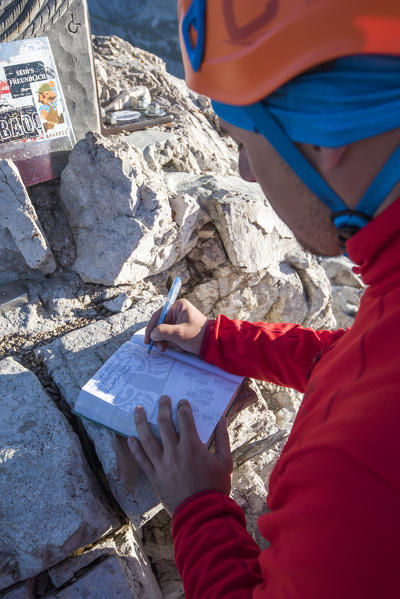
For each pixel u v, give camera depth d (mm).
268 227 2020
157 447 1038
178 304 1316
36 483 1178
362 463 438
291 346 1155
